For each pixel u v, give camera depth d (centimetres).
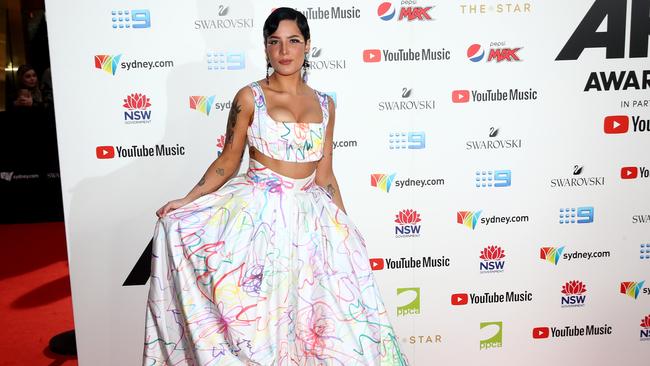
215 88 285
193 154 289
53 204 643
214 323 222
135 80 281
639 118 300
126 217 290
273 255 230
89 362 299
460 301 309
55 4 272
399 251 303
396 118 293
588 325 314
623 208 306
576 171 302
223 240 227
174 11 279
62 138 281
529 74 294
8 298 424
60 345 336
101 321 297
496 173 300
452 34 289
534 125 298
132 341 299
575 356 316
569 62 294
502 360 314
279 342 226
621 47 294
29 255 528
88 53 277
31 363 323
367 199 298
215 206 236
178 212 236
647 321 316
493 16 289
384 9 286
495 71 293
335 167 295
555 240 307
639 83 297
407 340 310
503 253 306
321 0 283
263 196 236
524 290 310
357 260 245
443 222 302
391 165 296
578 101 297
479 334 312
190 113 286
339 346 225
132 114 283
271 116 237
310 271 234
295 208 238
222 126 288
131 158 286
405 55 289
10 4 778
